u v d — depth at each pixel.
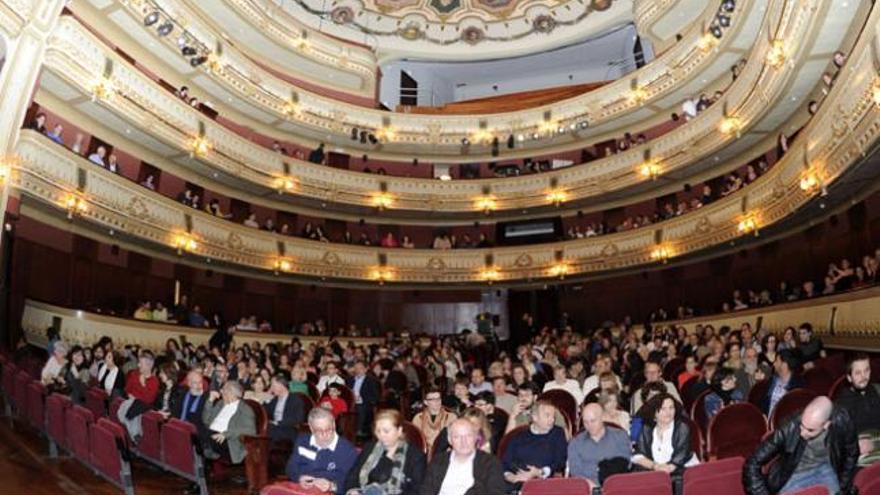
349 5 25.23
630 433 6.30
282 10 22.64
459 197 24.53
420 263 24.08
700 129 19.45
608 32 25.20
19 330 13.55
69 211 14.50
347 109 24.14
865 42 10.17
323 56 23.98
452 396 8.11
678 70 20.55
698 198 21.33
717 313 18.08
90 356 11.12
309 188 22.52
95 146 17.00
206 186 20.89
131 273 17.95
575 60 27.39
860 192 14.03
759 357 9.88
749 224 17.03
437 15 26.03
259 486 6.70
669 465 5.61
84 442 7.10
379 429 5.06
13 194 13.08
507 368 10.13
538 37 26.19
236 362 12.26
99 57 15.16
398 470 5.02
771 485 4.35
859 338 11.91
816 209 15.38
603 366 9.79
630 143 22.73
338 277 22.97
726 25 17.17
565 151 25.05
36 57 12.73
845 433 4.23
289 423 8.03
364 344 21.92
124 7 16.72
